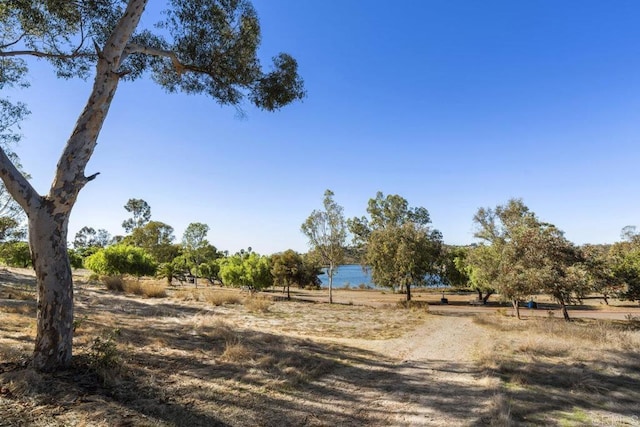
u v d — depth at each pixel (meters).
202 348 8.70
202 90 10.23
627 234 46.06
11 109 10.20
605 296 21.20
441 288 60.41
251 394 5.82
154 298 23.78
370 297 40.69
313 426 4.92
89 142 5.97
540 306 32.25
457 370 8.76
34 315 10.61
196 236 47.44
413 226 32.78
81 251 70.44
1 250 16.80
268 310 21.78
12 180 5.35
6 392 4.50
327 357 9.24
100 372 5.50
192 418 4.63
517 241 21.25
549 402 6.26
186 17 8.76
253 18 9.41
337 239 31.80
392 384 7.32
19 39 8.40
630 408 6.12
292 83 10.08
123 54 7.15
